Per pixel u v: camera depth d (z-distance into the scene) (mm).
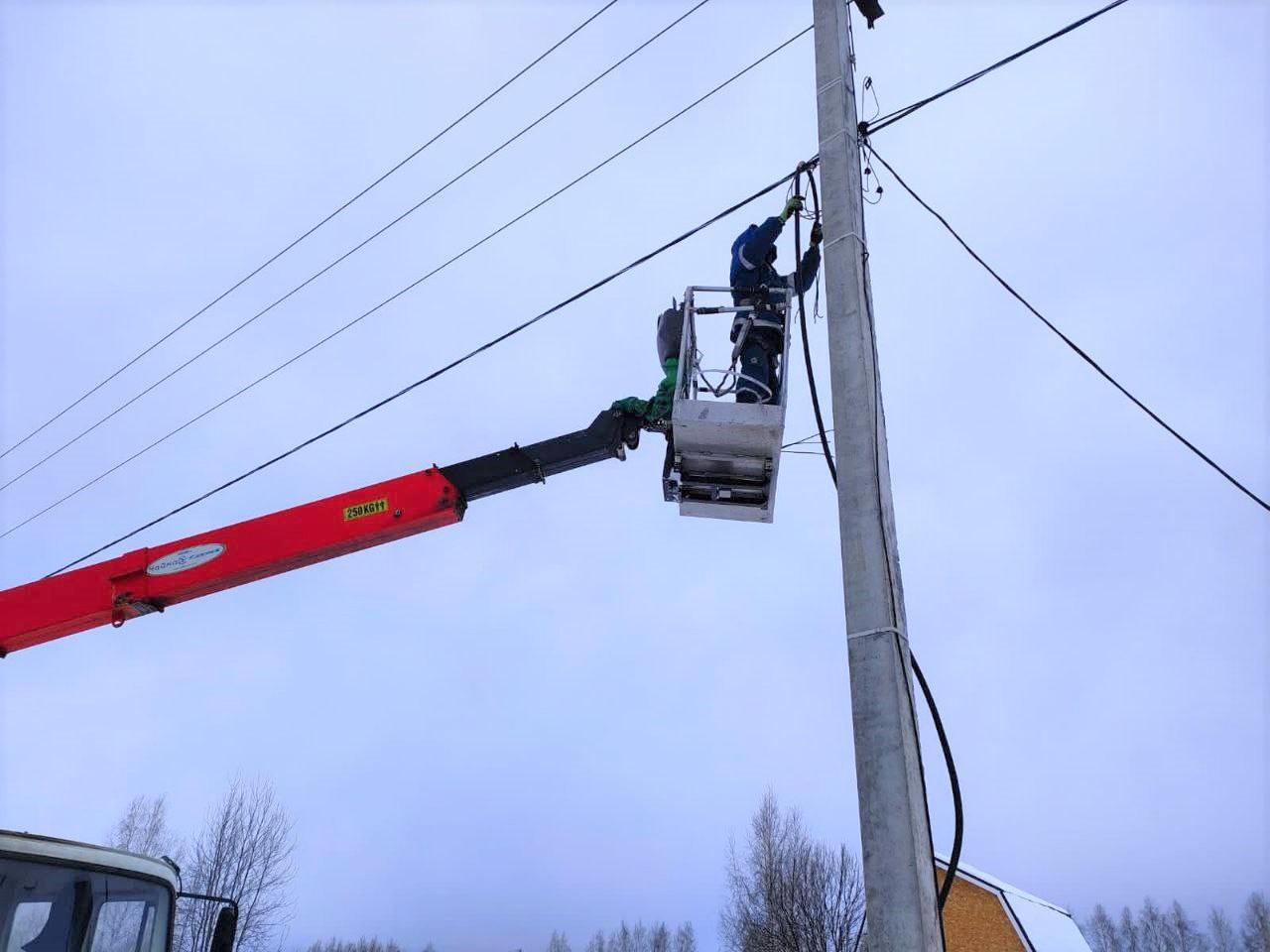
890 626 4832
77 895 4980
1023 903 20672
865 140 7102
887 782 4551
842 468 5254
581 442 7574
